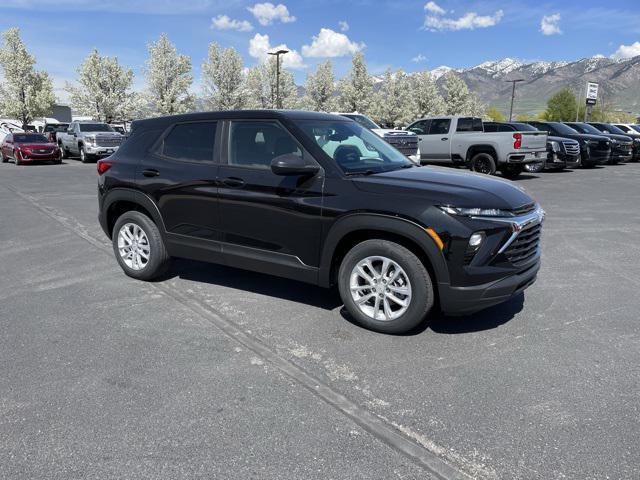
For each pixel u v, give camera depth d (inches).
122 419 112.6
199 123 190.7
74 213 377.1
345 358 141.5
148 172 198.7
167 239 197.9
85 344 150.6
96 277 217.3
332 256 159.3
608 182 575.2
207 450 102.2
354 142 179.2
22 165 882.1
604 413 114.1
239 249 178.9
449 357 141.6
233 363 138.7
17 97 1806.1
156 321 168.2
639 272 224.4
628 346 148.4
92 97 1852.9
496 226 141.2
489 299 143.5
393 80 2266.2
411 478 94.2
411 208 143.6
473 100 2979.8
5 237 296.0
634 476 94.3
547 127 804.0
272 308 179.6
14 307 181.5
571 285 205.5
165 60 1850.4
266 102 2087.8
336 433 107.6
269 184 167.3
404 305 150.8
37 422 111.6
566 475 94.6
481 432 107.7
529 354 143.3
